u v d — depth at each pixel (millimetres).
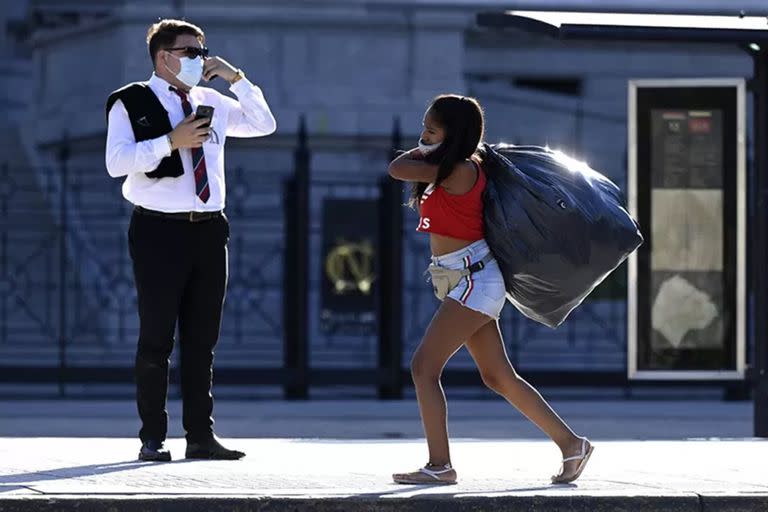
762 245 38000
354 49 76000
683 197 42281
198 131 27281
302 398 53438
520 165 25500
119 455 29859
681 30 35250
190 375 29031
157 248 27938
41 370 53188
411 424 44219
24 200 70562
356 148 75375
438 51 76500
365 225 53844
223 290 28672
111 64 73875
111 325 64188
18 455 29859
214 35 75062
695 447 32844
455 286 25422
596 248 25234
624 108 82000
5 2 91625
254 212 69750
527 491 24719
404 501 23922
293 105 75125
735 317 42094
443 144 24906
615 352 63156
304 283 53375
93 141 73438
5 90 84750
